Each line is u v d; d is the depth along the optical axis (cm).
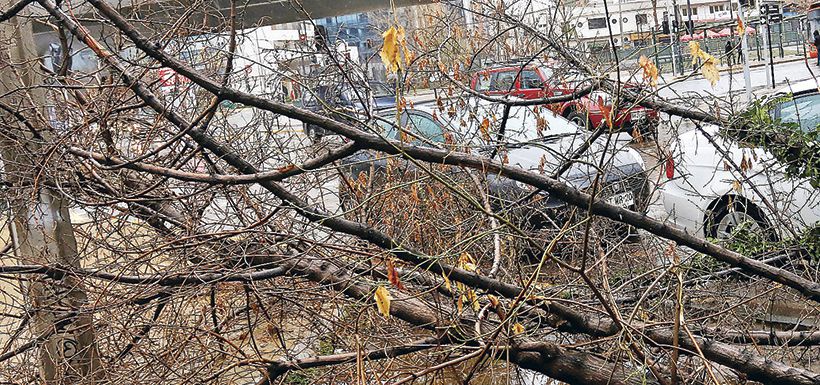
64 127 475
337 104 536
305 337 457
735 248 491
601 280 429
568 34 509
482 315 377
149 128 473
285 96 536
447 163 342
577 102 513
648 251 468
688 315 429
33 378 455
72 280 454
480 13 558
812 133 469
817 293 361
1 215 493
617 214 354
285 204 375
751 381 380
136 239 490
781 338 405
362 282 415
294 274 420
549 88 537
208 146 369
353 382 363
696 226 609
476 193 491
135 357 451
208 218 475
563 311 384
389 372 408
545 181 348
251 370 425
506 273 421
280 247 445
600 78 404
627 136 705
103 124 390
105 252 550
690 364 370
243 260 434
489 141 514
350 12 699
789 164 477
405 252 360
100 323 429
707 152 681
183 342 413
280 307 441
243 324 495
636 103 369
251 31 534
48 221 455
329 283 412
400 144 328
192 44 473
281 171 349
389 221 490
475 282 365
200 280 404
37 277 446
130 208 446
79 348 449
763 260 473
